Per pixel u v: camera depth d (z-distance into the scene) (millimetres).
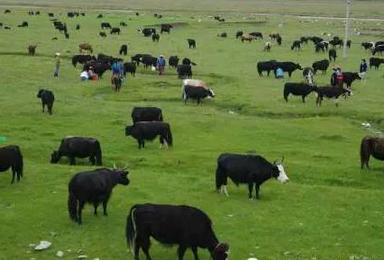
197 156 30125
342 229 19766
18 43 78250
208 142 33812
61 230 18859
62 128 35906
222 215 20750
